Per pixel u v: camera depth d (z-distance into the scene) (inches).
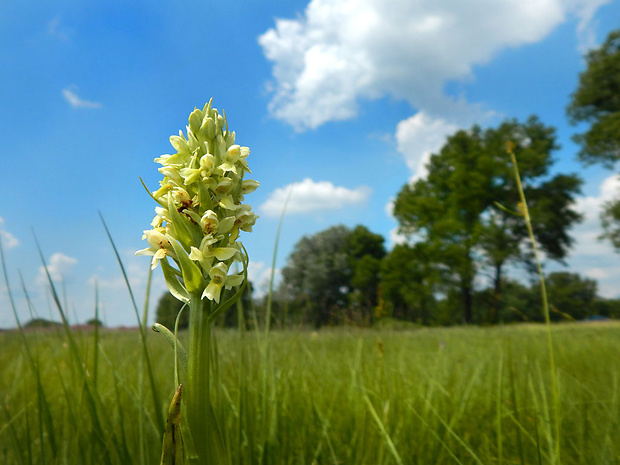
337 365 169.5
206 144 50.3
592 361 196.2
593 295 1373.0
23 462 64.8
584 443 81.7
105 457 62.9
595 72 1317.7
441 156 1776.6
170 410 37.8
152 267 46.4
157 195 49.5
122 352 185.8
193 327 42.9
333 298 2251.5
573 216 1582.2
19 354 135.7
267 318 91.1
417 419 96.0
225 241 47.2
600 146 1296.8
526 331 439.8
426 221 1643.7
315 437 90.0
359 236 2375.7
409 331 561.3
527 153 1537.9
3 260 65.5
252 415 76.8
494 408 104.3
